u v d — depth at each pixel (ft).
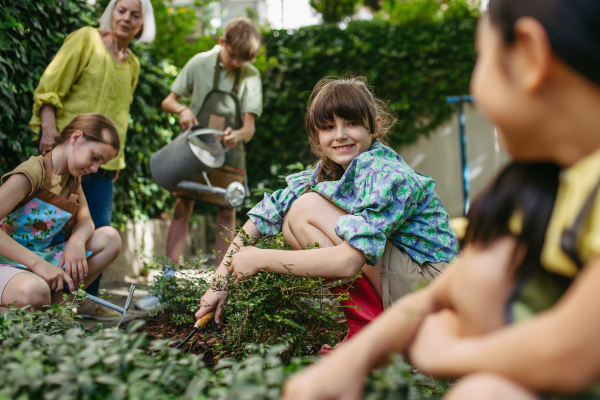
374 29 20.12
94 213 9.20
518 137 2.03
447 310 2.50
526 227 2.10
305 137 19.93
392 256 5.53
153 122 14.46
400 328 2.40
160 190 15.19
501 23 1.97
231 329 5.17
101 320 7.80
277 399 2.68
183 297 6.79
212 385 3.43
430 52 20.12
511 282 2.15
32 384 2.91
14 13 9.47
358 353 2.34
